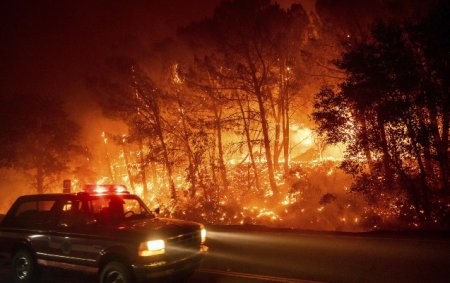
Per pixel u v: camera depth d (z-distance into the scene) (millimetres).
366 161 16516
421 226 14703
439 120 15680
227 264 10102
